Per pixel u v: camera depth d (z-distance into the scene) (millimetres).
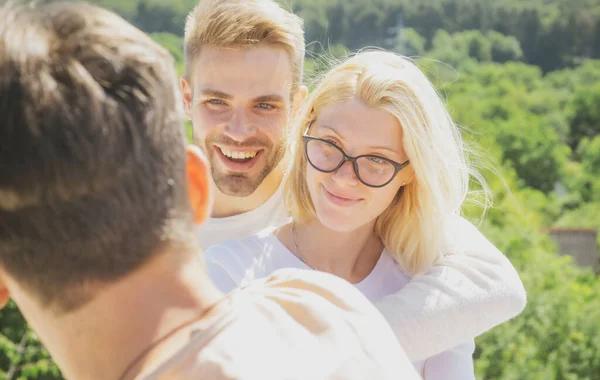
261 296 1016
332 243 1944
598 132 74688
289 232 1988
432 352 1744
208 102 2326
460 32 100000
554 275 27297
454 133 2021
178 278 861
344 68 1876
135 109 811
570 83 83125
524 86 78875
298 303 992
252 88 2289
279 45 2318
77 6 855
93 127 786
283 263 1933
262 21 2291
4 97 780
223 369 844
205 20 2326
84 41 817
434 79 2412
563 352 20984
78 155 779
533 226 32531
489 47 94875
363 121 1791
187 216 868
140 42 846
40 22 827
